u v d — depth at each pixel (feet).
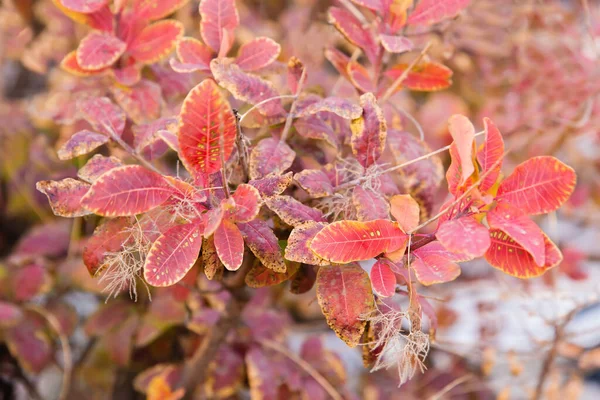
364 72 2.64
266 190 2.31
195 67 2.50
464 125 2.18
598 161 4.21
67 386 3.47
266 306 3.19
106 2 2.59
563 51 3.87
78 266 3.24
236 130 2.31
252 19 4.09
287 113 2.53
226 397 3.20
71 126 3.15
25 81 4.63
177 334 3.28
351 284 2.31
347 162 2.53
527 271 2.24
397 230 2.27
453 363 3.79
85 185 2.34
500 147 2.25
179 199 2.25
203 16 2.53
